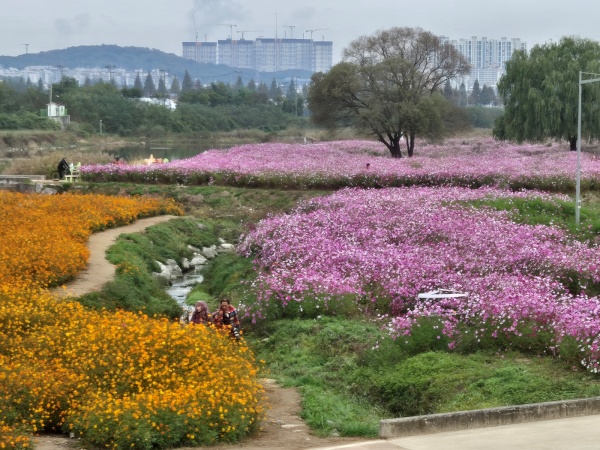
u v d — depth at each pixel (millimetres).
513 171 46250
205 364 13938
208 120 155125
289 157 63812
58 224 31547
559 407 12750
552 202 35562
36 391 12883
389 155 75438
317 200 39312
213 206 45625
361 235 29984
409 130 73562
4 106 139875
